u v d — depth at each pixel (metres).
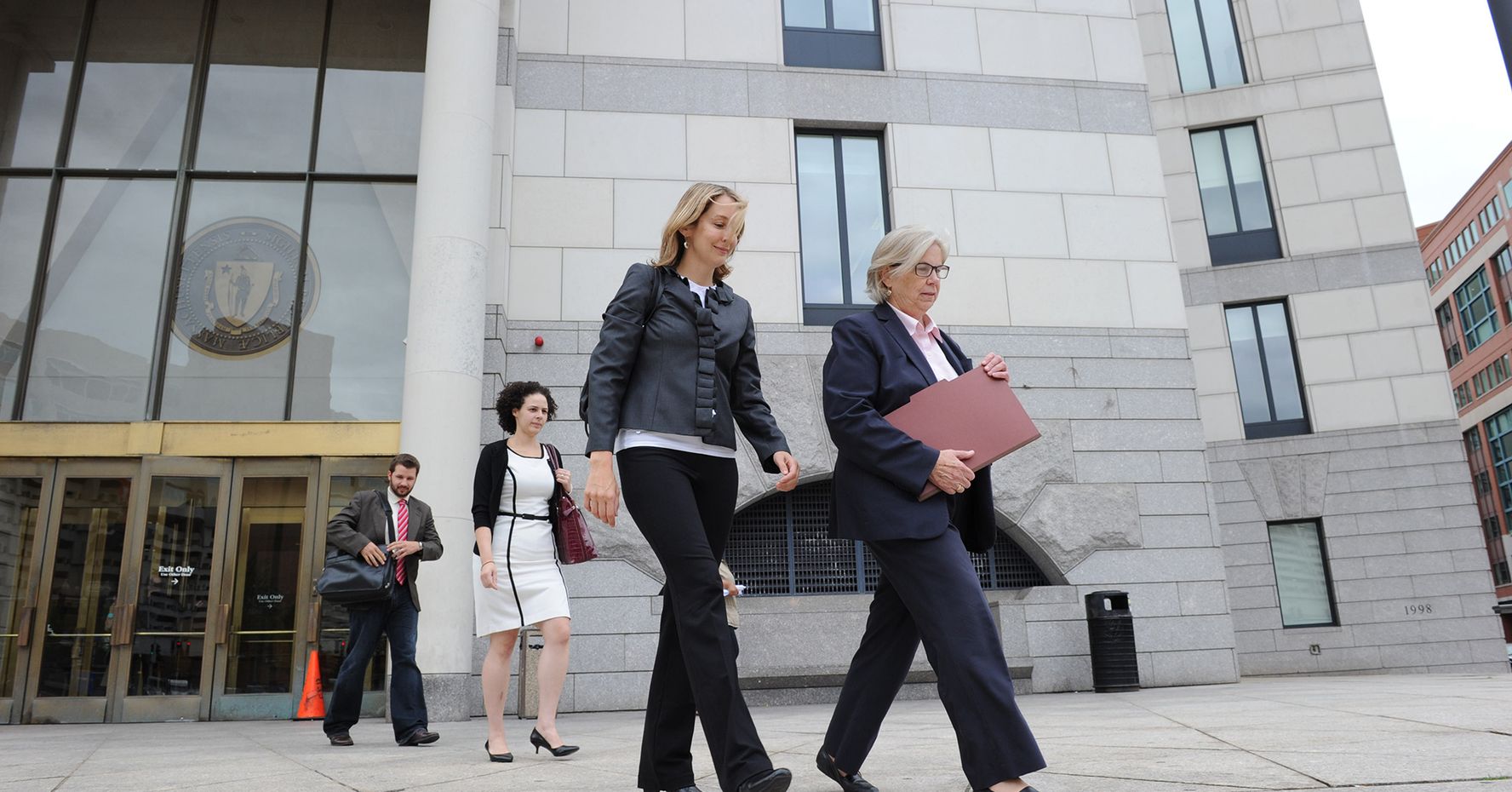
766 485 9.98
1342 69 16.30
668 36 11.24
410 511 5.67
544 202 10.48
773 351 10.46
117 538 9.59
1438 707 4.84
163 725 8.56
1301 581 14.88
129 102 11.18
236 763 4.26
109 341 10.45
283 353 10.51
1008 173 11.42
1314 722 4.37
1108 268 11.27
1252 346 15.72
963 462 2.46
